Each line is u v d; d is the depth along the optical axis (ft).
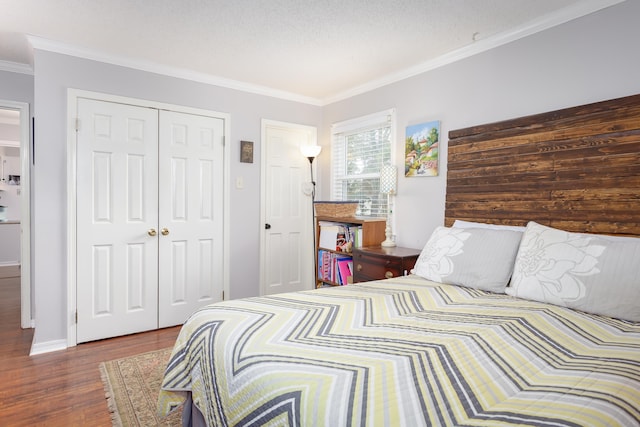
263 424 3.00
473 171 8.34
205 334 4.42
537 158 7.16
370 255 9.27
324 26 7.74
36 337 8.67
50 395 6.71
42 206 8.68
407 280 7.16
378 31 7.92
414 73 9.97
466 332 4.15
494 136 7.91
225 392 3.65
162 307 10.39
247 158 11.76
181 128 10.57
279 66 10.07
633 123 5.88
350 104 12.26
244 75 10.84
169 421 5.95
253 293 12.10
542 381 3.05
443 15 7.20
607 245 5.26
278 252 12.69
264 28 7.85
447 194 8.95
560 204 6.79
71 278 9.00
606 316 4.89
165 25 7.77
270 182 12.47
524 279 5.86
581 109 6.52
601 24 6.44
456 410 2.59
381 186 10.21
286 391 2.94
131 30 8.02
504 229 7.12
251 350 3.66
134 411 6.21
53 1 6.82
